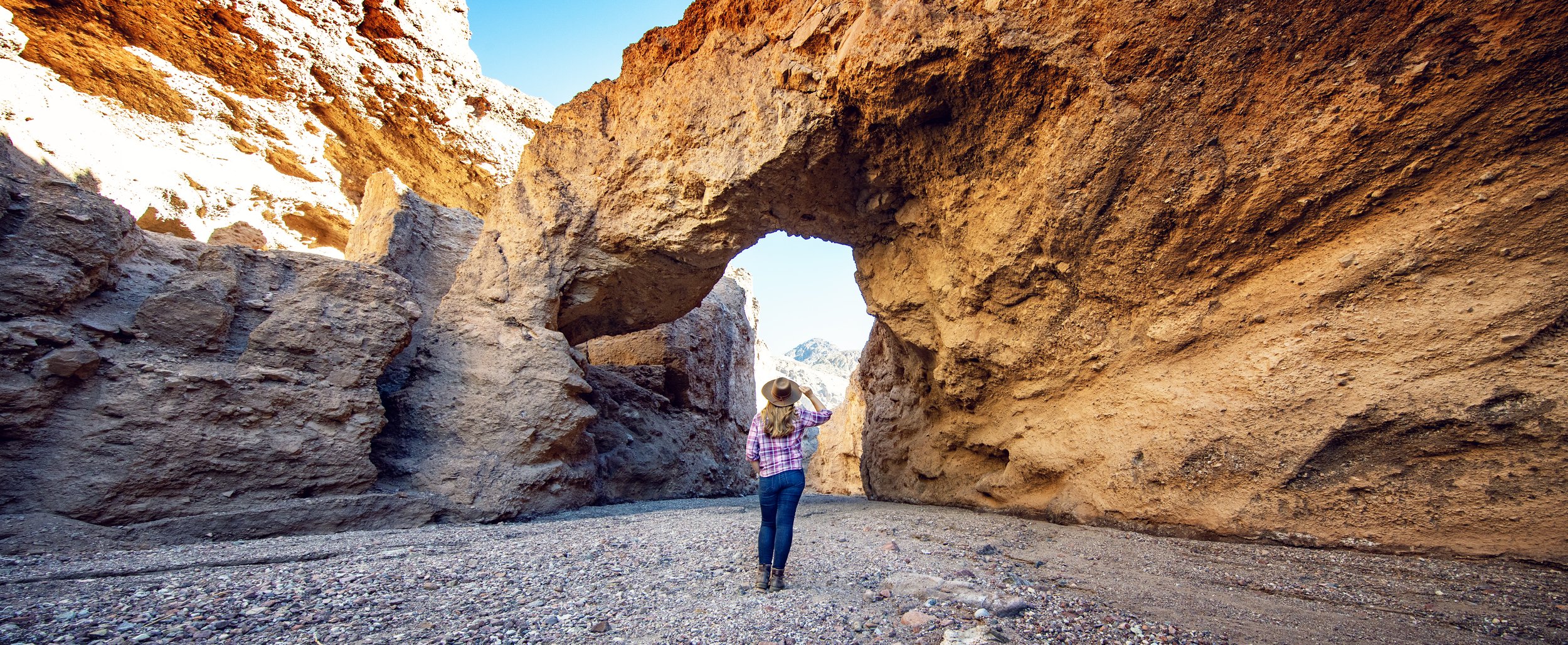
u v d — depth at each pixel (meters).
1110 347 6.43
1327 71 4.71
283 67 16.62
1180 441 5.50
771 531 3.90
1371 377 4.59
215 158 16.56
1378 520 4.48
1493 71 4.12
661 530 6.18
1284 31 4.79
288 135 17.61
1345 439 4.66
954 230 7.58
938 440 9.20
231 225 16.72
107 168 13.61
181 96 15.84
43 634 2.69
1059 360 6.94
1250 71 5.02
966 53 6.14
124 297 6.85
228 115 16.73
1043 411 7.19
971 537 5.85
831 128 7.46
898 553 4.99
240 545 5.49
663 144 8.80
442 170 20.70
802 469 3.98
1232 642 2.84
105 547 5.31
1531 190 4.12
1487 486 4.12
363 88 18.12
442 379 9.11
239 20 15.57
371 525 7.07
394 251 10.15
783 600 3.52
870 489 11.74
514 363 9.05
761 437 4.06
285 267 8.05
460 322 9.54
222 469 6.42
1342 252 4.91
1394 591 3.66
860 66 6.71
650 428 14.47
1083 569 4.49
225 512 6.19
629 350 17.45
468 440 8.67
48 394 5.74
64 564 4.45
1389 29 4.41
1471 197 4.34
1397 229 4.65
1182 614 3.31
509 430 8.70
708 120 8.33
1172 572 4.31
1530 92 4.05
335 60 17.27
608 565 4.48
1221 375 5.43
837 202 8.79
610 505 11.18
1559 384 3.91
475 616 3.17
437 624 3.01
